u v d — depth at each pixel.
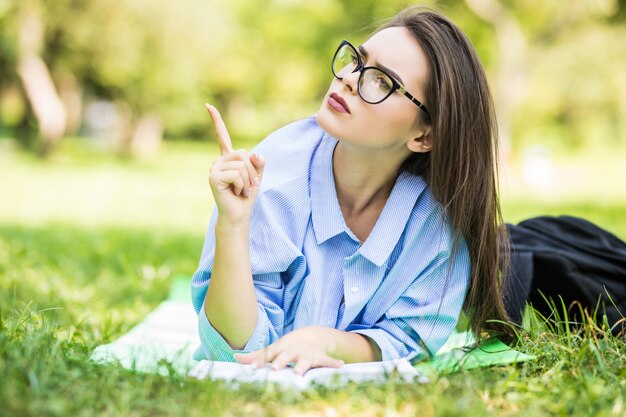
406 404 1.71
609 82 18.05
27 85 16.31
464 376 1.92
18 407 1.56
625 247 2.89
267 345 2.19
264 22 23.19
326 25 21.83
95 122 30.48
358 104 2.12
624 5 14.48
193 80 18.97
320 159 2.33
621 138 26.41
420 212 2.29
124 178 14.44
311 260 2.29
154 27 16.06
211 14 17.25
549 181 14.12
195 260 5.02
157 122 21.62
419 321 2.27
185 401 1.70
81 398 1.63
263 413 1.65
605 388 1.83
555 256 2.66
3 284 3.68
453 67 2.17
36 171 14.45
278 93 28.91
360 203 2.33
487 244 2.29
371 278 2.26
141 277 4.30
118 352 2.15
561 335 2.31
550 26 15.08
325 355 2.02
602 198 11.45
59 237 5.76
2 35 15.30
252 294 2.12
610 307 2.60
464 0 15.53
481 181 2.26
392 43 2.15
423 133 2.21
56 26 15.67
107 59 16.28
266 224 2.25
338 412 1.66
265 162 2.27
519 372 2.01
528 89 19.50
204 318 2.15
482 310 2.34
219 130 2.08
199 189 13.03
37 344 1.90
